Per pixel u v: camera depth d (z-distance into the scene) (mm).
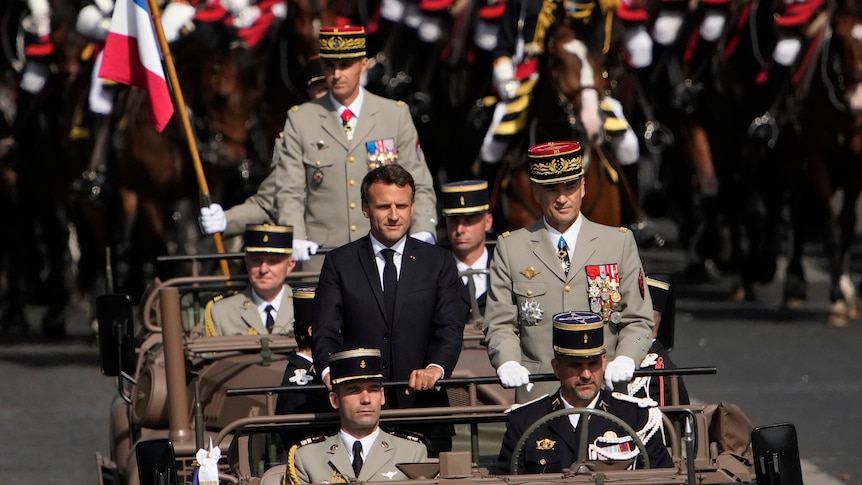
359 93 39438
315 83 43875
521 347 31609
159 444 26531
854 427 47594
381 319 30062
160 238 59625
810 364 57094
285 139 39500
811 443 45844
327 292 30172
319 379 30438
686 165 75125
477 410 28797
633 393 31266
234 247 54438
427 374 28766
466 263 37812
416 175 39406
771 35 68688
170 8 59219
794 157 67688
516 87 51531
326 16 61438
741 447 30047
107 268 41781
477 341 35531
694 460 27953
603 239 31281
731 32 69875
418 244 30531
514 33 53938
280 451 30203
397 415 28594
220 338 34812
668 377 32844
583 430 27219
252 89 59219
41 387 56344
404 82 72938
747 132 70062
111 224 61781
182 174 58875
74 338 67312
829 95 64625
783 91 67625
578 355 27438
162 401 33969
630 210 50594
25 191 69188
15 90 72438
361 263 30219
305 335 31812
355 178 39062
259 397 32406
